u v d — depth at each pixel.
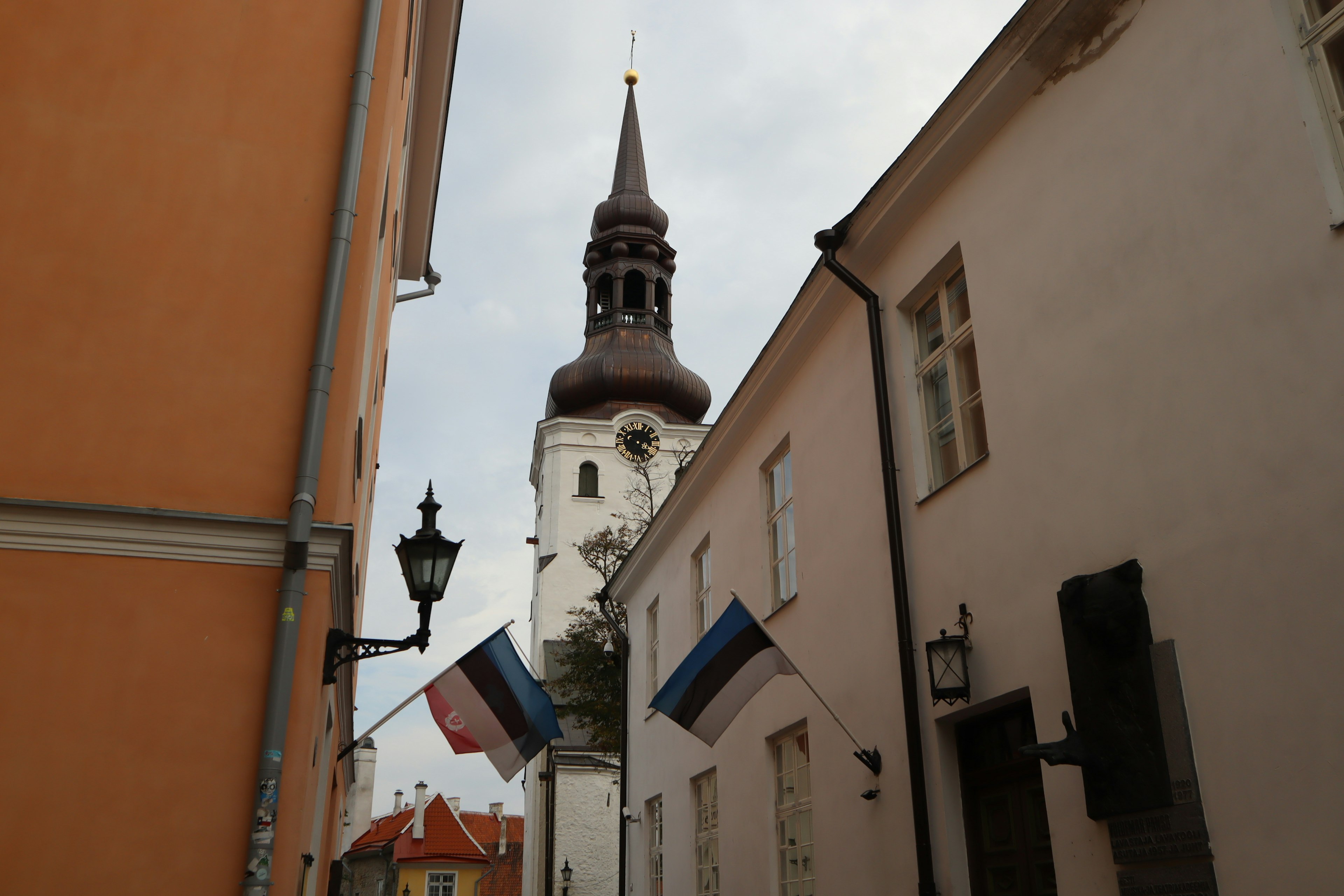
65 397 6.34
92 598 5.97
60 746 5.69
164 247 6.76
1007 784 6.80
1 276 6.47
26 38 7.00
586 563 44.22
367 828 53.56
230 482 6.39
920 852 7.29
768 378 11.17
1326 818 4.31
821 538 9.76
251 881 5.54
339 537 6.29
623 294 53.47
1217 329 5.19
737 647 8.67
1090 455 6.01
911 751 7.54
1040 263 6.68
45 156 6.78
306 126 7.22
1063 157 6.55
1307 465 4.61
